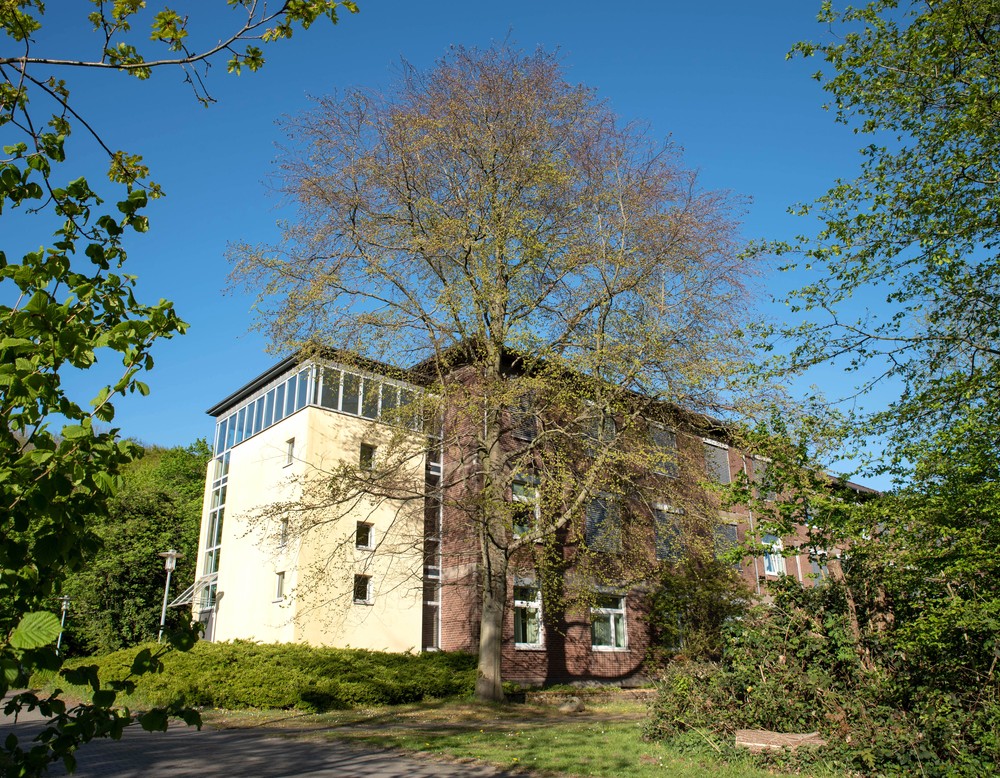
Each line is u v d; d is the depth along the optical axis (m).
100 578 30.48
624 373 17.55
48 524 3.02
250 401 28.56
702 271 17.97
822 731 9.34
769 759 8.98
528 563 20.47
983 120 10.86
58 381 3.13
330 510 21.41
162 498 35.34
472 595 23.05
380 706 17.47
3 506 2.84
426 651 21.89
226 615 25.81
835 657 10.04
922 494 8.91
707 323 17.78
